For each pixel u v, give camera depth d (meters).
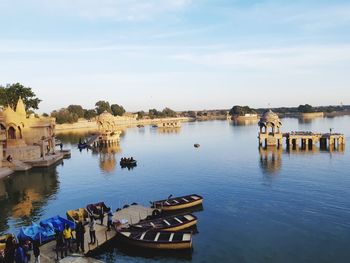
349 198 47.72
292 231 36.94
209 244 34.06
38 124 90.88
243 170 68.88
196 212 43.75
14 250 27.80
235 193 52.09
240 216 41.94
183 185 58.31
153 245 32.06
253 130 181.88
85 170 73.50
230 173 66.44
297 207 44.59
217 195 51.34
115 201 50.03
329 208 43.78
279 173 64.81
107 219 38.00
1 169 69.50
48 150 92.94
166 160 85.00
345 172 63.94
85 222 37.94
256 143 116.00
